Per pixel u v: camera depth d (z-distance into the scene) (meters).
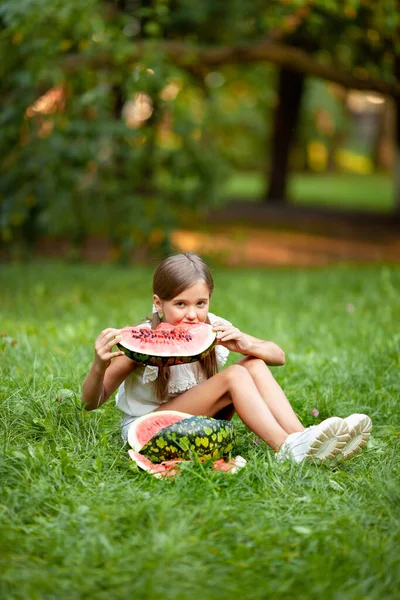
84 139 10.56
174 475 3.48
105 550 2.83
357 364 5.40
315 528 3.08
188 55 11.34
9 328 6.44
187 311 3.79
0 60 9.43
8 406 4.14
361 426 3.60
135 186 12.94
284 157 27.44
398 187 22.56
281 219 21.89
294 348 6.11
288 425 3.79
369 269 12.09
